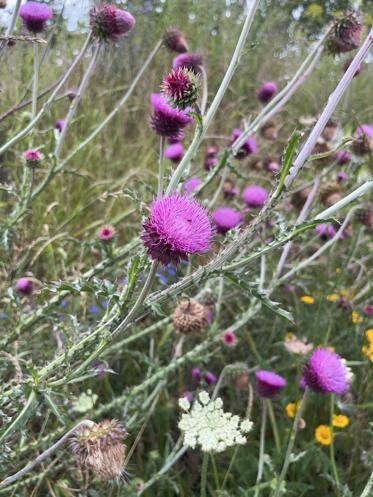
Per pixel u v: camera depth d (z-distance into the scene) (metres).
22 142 0.77
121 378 0.60
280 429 0.56
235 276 0.32
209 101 1.20
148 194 0.81
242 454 0.52
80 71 0.94
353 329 0.68
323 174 0.62
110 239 0.52
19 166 0.79
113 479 0.33
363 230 0.78
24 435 0.34
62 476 0.45
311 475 0.52
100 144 0.97
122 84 1.14
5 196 0.74
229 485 0.51
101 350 0.32
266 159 0.88
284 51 1.36
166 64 1.14
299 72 0.55
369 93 1.22
